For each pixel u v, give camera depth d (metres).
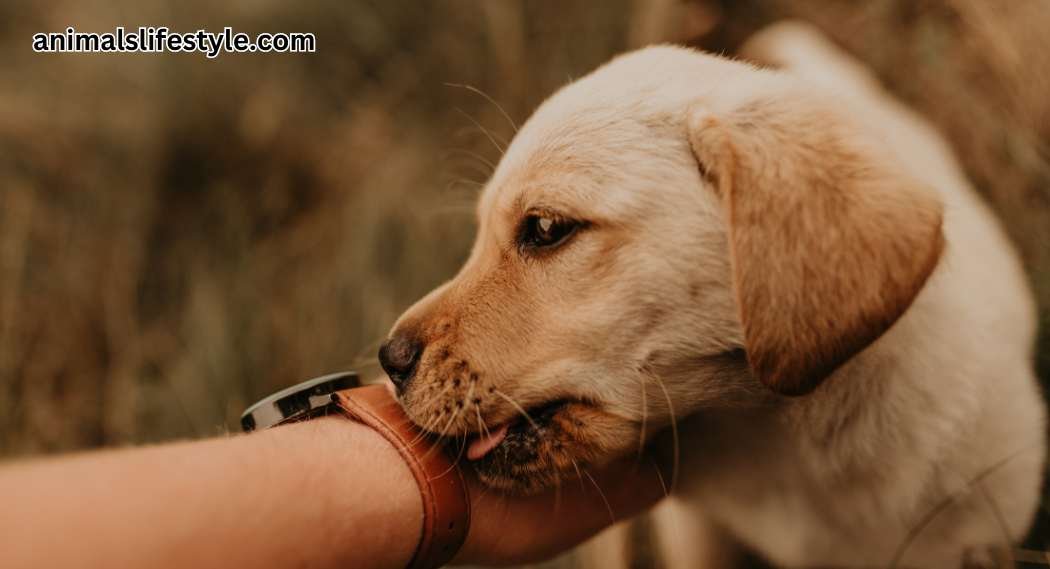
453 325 0.55
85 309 0.93
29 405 0.86
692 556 0.66
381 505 0.50
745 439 0.59
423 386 0.54
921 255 0.51
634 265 0.54
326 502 0.48
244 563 0.46
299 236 0.97
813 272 0.51
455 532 0.51
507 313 0.55
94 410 0.87
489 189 0.58
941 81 0.81
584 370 0.54
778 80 0.55
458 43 1.05
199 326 0.88
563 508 0.56
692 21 0.95
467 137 0.97
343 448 0.50
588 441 0.54
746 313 0.52
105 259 0.97
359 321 0.85
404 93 1.05
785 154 0.52
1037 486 0.61
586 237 0.54
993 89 0.79
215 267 0.96
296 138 1.06
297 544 0.47
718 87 0.56
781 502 0.61
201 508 0.46
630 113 0.56
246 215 1.00
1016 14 0.80
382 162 0.99
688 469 0.60
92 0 1.22
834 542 0.61
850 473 0.58
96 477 0.45
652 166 0.55
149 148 1.05
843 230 0.51
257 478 0.47
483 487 0.55
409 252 0.88
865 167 0.52
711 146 0.54
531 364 0.54
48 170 1.05
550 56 0.98
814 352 0.51
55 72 1.19
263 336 0.86
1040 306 0.67
